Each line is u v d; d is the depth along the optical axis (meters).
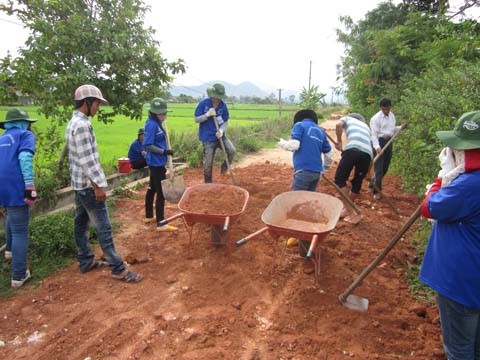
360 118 6.63
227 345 3.38
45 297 4.16
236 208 4.92
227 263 4.84
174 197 5.73
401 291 4.39
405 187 8.43
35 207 6.09
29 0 6.02
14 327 3.67
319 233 3.90
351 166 6.30
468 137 2.41
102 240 4.35
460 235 2.46
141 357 3.25
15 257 4.30
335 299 4.08
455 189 2.36
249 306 3.96
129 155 9.24
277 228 4.05
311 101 28.86
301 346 3.37
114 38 6.31
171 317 3.78
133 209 6.93
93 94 4.13
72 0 6.22
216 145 7.49
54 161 6.92
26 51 5.86
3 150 4.16
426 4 19.12
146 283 4.45
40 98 6.11
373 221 6.42
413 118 8.05
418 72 13.62
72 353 3.32
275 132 19.97
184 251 5.21
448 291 2.50
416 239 5.77
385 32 15.13
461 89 6.85
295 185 5.35
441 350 3.35
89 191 4.21
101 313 3.87
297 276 4.54
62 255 5.05
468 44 10.18
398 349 3.39
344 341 3.45
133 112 7.18
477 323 2.57
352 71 19.03
